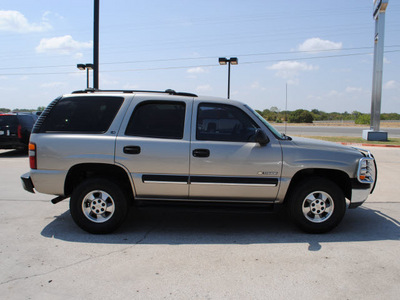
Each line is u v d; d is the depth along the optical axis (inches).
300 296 119.6
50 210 225.9
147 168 176.2
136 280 130.5
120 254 154.9
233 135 180.1
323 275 135.6
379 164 447.5
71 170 178.7
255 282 129.4
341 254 156.7
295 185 187.8
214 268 141.1
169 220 206.8
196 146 175.6
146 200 183.8
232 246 165.6
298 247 165.0
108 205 179.9
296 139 189.6
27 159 471.8
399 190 292.4
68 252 156.9
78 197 177.5
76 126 181.6
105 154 175.9
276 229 191.8
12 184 307.0
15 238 174.6
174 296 119.1
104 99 184.5
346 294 121.2
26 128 499.5
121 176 188.1
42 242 169.0
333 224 181.2
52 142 177.8
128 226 194.7
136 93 187.2
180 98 182.9
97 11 489.1
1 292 121.0
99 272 136.9
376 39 812.6
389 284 128.6
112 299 117.0
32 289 123.2
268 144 178.2
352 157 181.8
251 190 178.4
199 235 181.0
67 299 116.9
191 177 176.1
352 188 181.6
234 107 182.7
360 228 194.2
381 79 804.0
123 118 180.1
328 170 184.7
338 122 2317.9
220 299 117.3
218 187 177.3
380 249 163.2
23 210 225.6
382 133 802.8
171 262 146.7
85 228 179.2
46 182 179.3
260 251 159.6
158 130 179.8
